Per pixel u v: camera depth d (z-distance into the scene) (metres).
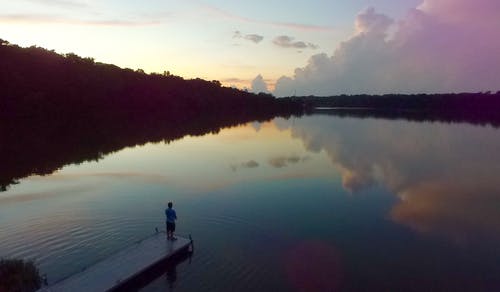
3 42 109.44
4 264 18.14
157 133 82.19
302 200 33.28
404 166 49.38
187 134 82.06
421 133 91.69
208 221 27.23
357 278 19.72
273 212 29.77
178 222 26.81
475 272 20.62
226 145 66.25
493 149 64.81
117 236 23.69
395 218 29.09
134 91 141.00
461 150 63.72
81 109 115.44
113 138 72.06
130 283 17.73
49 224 25.72
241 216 28.58
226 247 22.70
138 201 31.80
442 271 20.70
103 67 140.38
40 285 17.45
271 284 18.78
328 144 69.69
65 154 54.44
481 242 24.62
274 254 22.06
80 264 19.84
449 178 42.78
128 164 48.38
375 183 40.09
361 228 26.84
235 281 18.88
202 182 38.94
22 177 40.69
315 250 22.89
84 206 30.19
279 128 102.62
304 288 18.58
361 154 58.66
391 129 102.50
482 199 34.41
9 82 95.44
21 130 76.56
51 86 107.31
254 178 41.16
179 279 18.83
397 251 23.14
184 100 164.38
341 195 35.25
